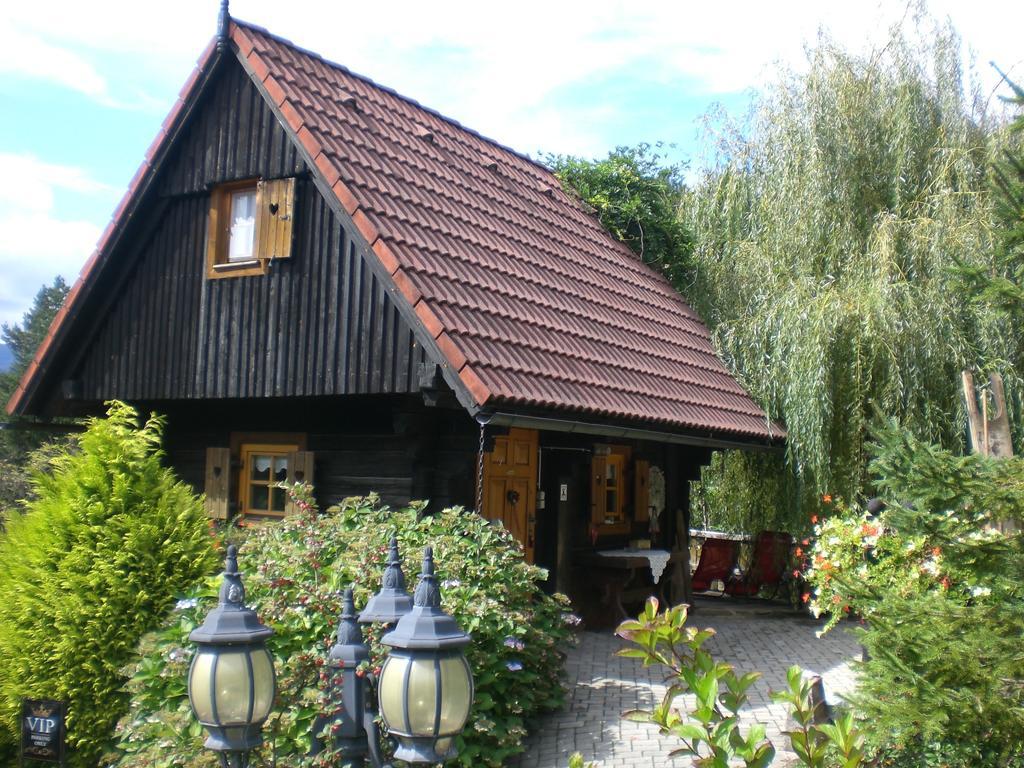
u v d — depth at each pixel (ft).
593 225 44.91
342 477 32.12
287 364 30.76
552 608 25.81
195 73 32.81
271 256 31.24
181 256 34.30
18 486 51.98
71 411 38.32
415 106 39.65
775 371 39.19
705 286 44.78
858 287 38.55
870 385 38.27
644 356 35.76
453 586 21.77
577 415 27.84
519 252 35.17
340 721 12.23
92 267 34.86
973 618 12.66
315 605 20.53
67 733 23.06
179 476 36.94
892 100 42.01
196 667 11.28
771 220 42.86
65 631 23.16
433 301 26.89
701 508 55.21
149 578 23.76
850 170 41.57
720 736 10.48
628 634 10.78
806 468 39.09
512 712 22.38
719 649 34.01
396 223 29.50
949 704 11.98
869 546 25.18
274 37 33.88
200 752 19.30
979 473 12.92
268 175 31.68
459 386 25.21
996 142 37.32
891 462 13.29
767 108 45.06
